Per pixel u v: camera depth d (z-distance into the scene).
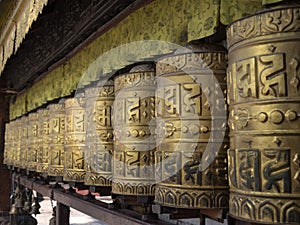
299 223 0.94
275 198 0.96
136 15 1.97
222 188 1.27
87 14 2.38
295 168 0.95
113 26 2.22
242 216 1.02
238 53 1.08
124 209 2.14
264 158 0.98
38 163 3.23
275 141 0.97
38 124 3.28
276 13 1.01
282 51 0.99
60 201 2.99
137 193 1.69
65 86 2.99
